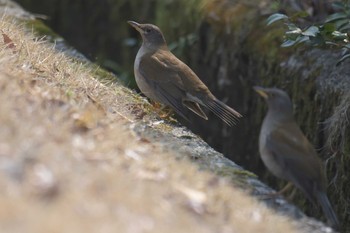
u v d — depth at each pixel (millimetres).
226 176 10555
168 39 19250
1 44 12414
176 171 9711
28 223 7480
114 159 9461
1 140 8875
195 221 8805
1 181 8078
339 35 13016
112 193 8570
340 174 13078
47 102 10539
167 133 11766
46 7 22125
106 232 7770
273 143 10305
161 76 13281
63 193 8234
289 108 10484
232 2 17766
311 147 10375
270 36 15953
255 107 15977
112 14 21219
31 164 8586
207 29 17703
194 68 17984
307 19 15602
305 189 10172
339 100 13539
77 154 9266
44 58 12516
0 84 10266
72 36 21875
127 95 12859
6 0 17250
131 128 11180
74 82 12023
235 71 16688
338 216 13078
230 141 16594
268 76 15555
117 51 21125
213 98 13352
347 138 12992
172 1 19359
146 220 8352
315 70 14438
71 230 7555
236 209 9336
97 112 10859
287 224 9367
